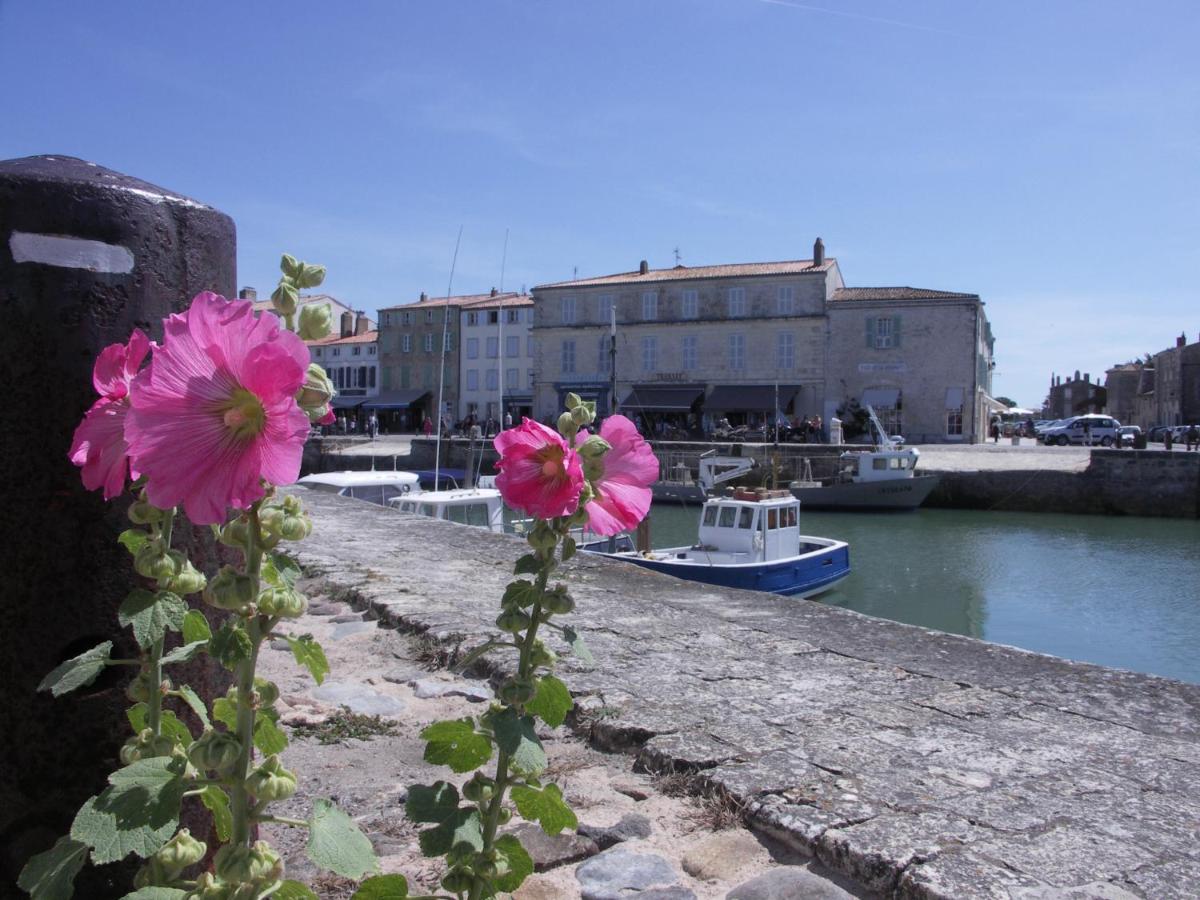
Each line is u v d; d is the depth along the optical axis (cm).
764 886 293
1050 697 494
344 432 7662
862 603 2202
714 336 5919
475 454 5069
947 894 278
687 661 555
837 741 418
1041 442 5925
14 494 204
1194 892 283
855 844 309
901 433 5506
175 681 216
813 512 3906
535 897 293
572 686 491
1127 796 360
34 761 207
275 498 149
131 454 125
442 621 637
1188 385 8569
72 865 148
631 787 380
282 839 326
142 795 141
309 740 434
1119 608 2141
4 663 205
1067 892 281
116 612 210
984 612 2111
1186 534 3316
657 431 5875
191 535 215
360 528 1249
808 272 5681
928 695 494
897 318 5519
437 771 397
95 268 206
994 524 3572
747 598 764
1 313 202
